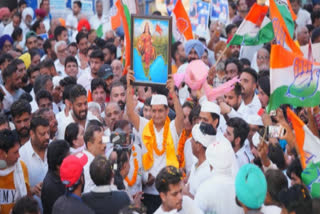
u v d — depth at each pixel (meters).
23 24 22.34
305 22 21.05
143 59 9.73
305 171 7.86
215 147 7.81
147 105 10.82
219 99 11.30
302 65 8.57
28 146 9.71
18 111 10.41
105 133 10.26
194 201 7.52
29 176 9.61
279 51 8.49
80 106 10.61
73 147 9.64
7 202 8.68
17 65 12.97
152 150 9.86
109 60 16.81
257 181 6.72
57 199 7.79
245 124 9.49
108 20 21.81
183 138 9.98
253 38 11.52
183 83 13.45
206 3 15.34
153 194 10.00
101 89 12.34
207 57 15.95
